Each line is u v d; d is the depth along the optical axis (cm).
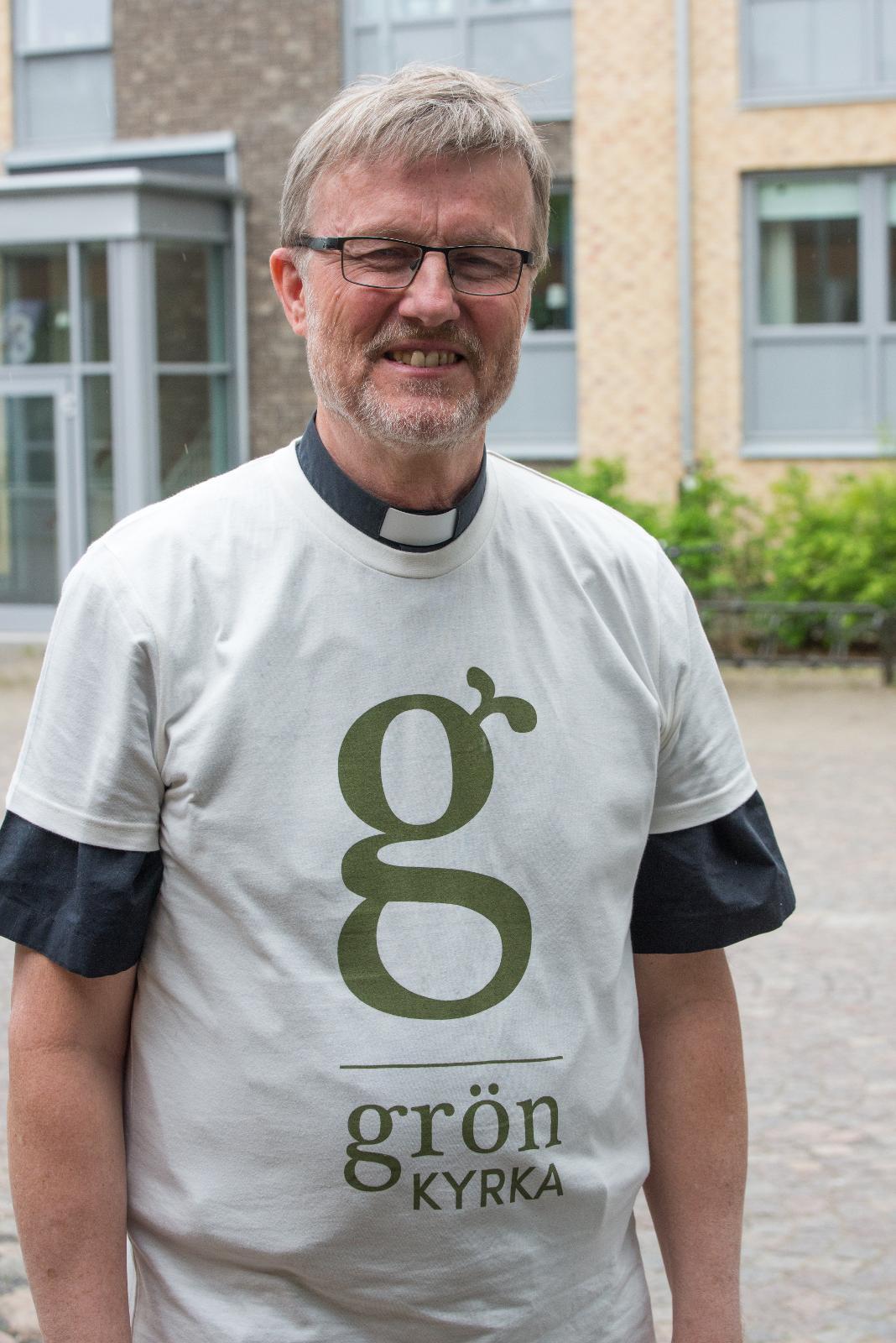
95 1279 169
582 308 1574
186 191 1527
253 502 176
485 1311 170
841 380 1558
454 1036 166
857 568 1367
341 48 1588
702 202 1548
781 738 1057
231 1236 167
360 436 172
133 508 1510
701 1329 187
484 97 171
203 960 168
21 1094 170
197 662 168
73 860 167
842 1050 510
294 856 166
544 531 182
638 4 1530
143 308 1500
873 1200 407
